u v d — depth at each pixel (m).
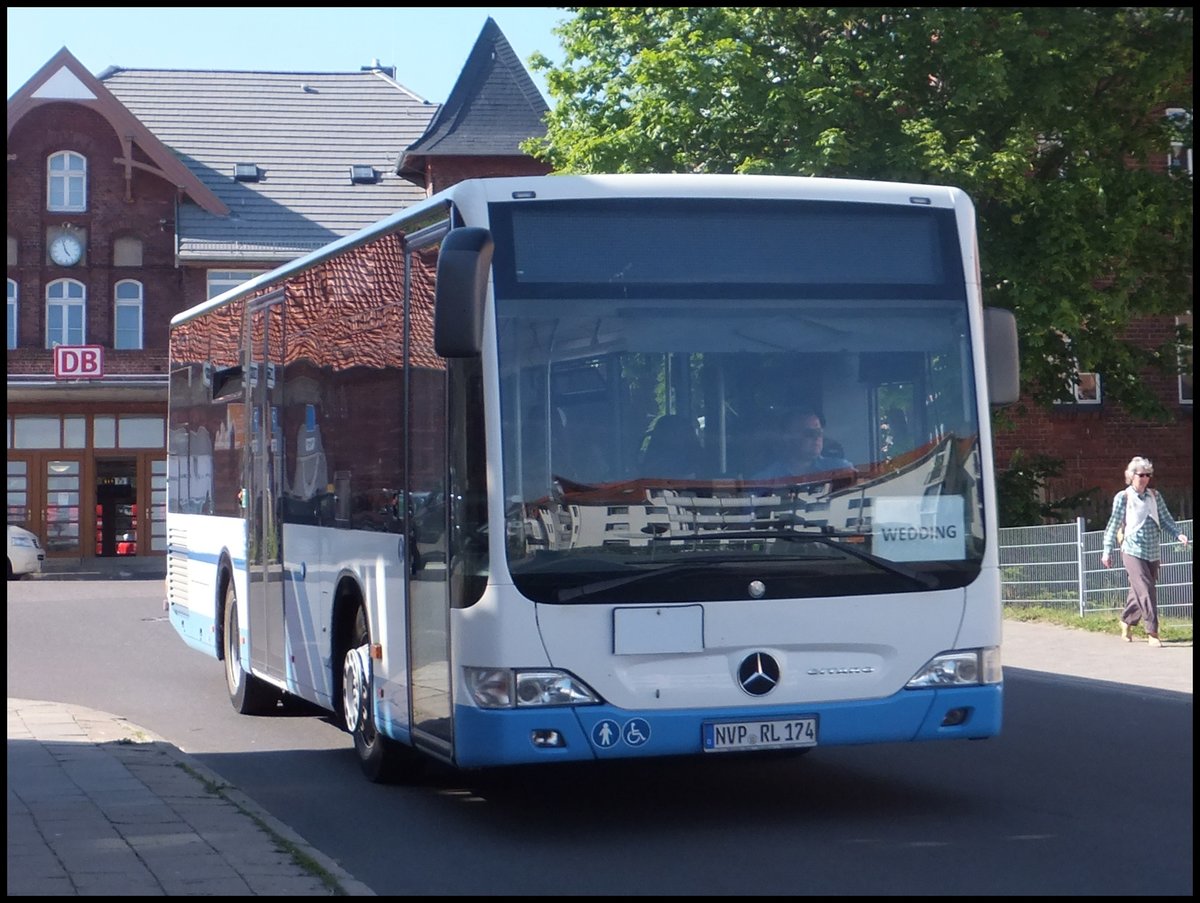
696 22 26.09
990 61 24.69
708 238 8.47
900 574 8.45
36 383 46.44
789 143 25.38
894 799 9.50
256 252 48.88
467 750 8.10
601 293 8.30
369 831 8.78
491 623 8.01
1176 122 27.83
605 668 8.05
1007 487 29.59
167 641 21.98
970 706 8.53
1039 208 26.00
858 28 25.92
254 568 13.20
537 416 8.13
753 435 8.32
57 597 32.09
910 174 24.78
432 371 8.68
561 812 9.27
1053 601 21.22
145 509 48.03
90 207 48.81
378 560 9.68
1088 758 11.07
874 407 8.52
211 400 15.03
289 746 12.25
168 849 7.77
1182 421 34.56
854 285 8.62
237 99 54.78
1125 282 27.03
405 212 9.34
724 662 8.18
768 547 8.26
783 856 7.91
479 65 51.22
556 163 29.97
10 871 7.26
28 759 10.74
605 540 8.10
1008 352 8.84
